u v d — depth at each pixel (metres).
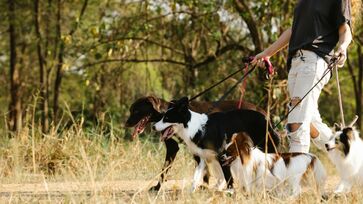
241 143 7.49
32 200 7.11
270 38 15.76
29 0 21.69
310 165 7.56
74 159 10.56
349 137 7.55
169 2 17.61
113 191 7.25
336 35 7.81
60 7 21.16
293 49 7.88
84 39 17.92
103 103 18.88
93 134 11.66
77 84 24.81
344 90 25.48
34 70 25.00
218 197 7.10
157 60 18.69
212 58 18.34
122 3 19.28
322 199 6.97
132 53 19.67
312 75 7.74
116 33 17.53
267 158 7.46
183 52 18.73
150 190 8.38
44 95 20.44
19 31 22.64
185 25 17.73
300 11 7.86
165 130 7.99
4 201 7.04
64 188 8.26
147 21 17.31
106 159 10.52
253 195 7.16
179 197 7.21
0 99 26.47
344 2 7.67
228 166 7.64
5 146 11.59
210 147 7.93
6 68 26.47
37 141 11.45
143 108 8.73
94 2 20.19
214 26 17.20
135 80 20.39
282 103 14.75
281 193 7.32
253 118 8.45
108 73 19.20
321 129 8.23
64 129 12.53
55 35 21.55
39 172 10.65
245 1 16.97
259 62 8.69
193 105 9.04
